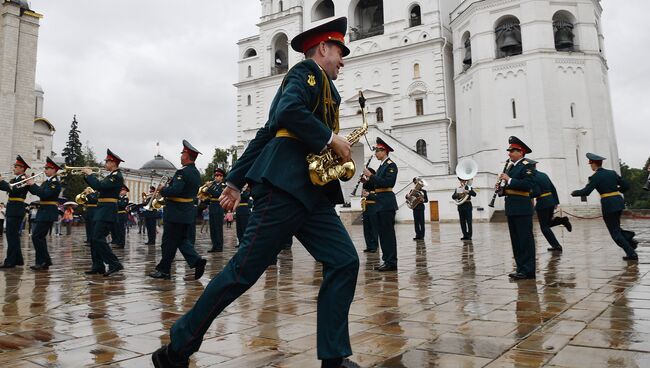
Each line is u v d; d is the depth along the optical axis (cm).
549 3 3578
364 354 354
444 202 3306
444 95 4094
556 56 3519
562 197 3378
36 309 541
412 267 887
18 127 2992
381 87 4406
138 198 7300
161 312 525
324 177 281
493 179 3266
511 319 455
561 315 466
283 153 286
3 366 337
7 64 2952
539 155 3438
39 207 942
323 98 298
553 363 325
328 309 290
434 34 4191
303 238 302
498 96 3619
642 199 6875
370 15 4953
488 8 3697
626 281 650
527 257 711
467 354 350
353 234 2345
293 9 4972
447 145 4041
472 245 1378
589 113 3512
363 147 4088
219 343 393
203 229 3000
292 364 337
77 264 1041
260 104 5062
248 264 280
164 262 796
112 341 404
